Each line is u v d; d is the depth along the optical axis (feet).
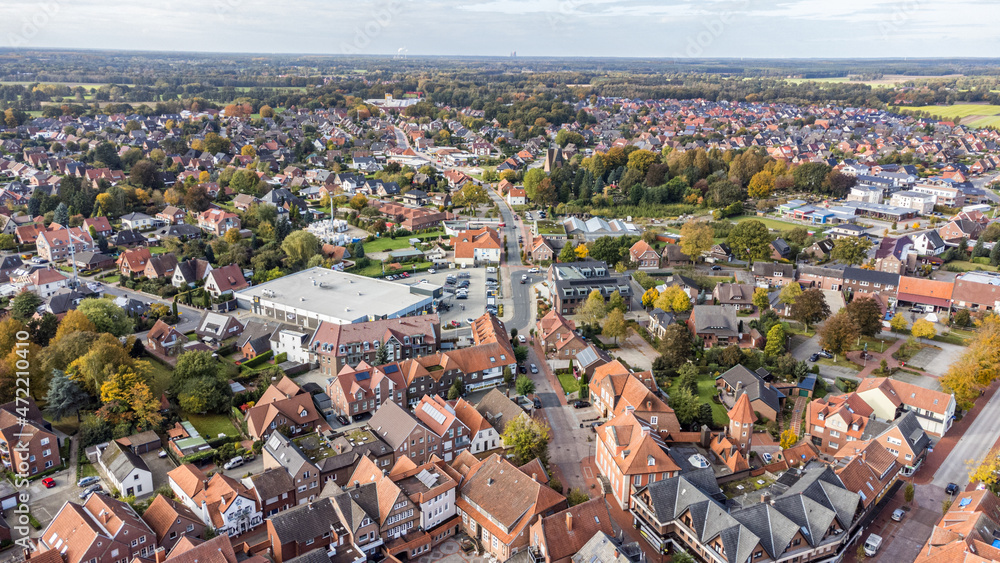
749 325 561.02
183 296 633.61
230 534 321.52
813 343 548.72
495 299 648.38
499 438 410.52
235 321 548.72
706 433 390.21
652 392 431.43
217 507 318.86
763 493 327.26
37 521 328.08
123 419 398.42
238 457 382.42
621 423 370.12
